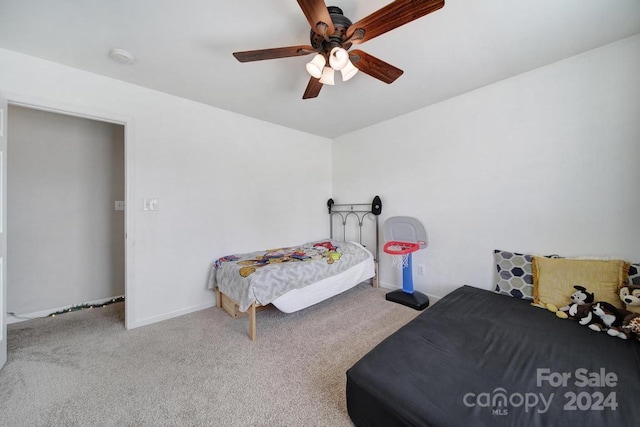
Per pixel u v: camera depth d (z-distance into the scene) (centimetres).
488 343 141
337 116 307
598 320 155
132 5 134
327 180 403
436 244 279
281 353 186
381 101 265
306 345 196
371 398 110
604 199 181
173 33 157
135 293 226
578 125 190
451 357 129
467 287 241
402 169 308
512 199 224
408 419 97
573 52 185
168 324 232
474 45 174
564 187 197
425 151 284
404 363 125
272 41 166
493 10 141
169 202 244
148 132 231
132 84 222
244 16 143
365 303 278
